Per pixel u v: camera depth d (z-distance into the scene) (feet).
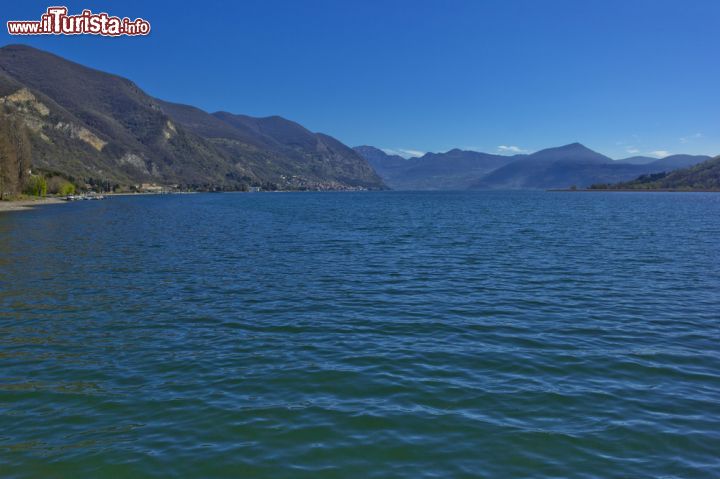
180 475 27.94
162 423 34.09
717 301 72.28
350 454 30.14
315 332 56.44
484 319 62.18
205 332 56.54
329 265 106.93
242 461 29.32
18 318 62.80
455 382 41.45
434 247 139.44
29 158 521.65
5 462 29.17
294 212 360.28
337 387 40.37
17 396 38.70
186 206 480.23
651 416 35.29
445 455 30.09
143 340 53.52
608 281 88.02
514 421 34.47
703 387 40.65
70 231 194.29
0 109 488.02
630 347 51.01
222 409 36.17
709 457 29.96
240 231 195.31
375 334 55.62
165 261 112.88
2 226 219.61
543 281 88.12
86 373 43.70
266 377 42.55
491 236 170.71
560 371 44.14
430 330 57.26
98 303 71.10
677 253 124.57
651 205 456.45
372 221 254.68
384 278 91.40
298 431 32.91
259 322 60.80
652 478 27.81
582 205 471.62
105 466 28.78
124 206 469.98
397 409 36.27
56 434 32.63
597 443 31.53
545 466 28.99
